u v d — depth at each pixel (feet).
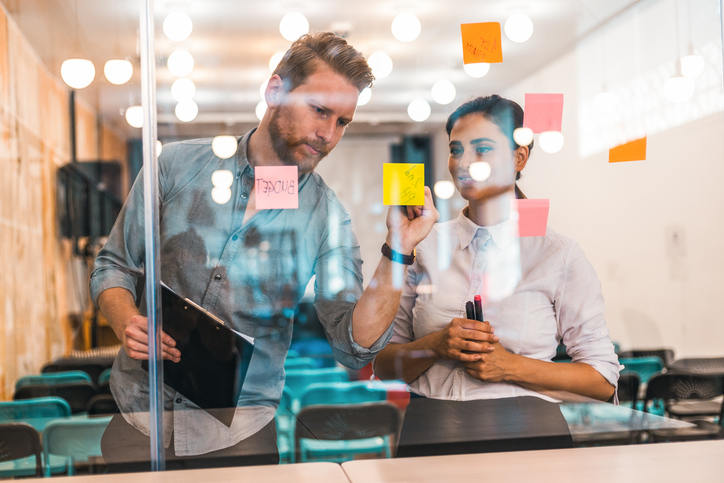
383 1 4.46
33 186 8.05
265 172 4.40
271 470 3.24
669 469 3.11
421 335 4.51
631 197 4.72
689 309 4.70
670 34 4.76
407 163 4.52
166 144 4.34
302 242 4.42
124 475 3.18
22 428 4.25
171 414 4.15
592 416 4.52
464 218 4.54
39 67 7.85
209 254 4.31
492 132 4.56
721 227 4.80
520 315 4.53
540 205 4.60
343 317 4.44
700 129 4.79
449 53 4.57
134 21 5.74
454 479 2.99
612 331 4.66
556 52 4.61
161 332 4.19
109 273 4.28
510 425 4.45
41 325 7.24
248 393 4.27
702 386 4.71
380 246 4.49
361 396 4.44
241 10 4.36
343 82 4.48
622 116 4.70
